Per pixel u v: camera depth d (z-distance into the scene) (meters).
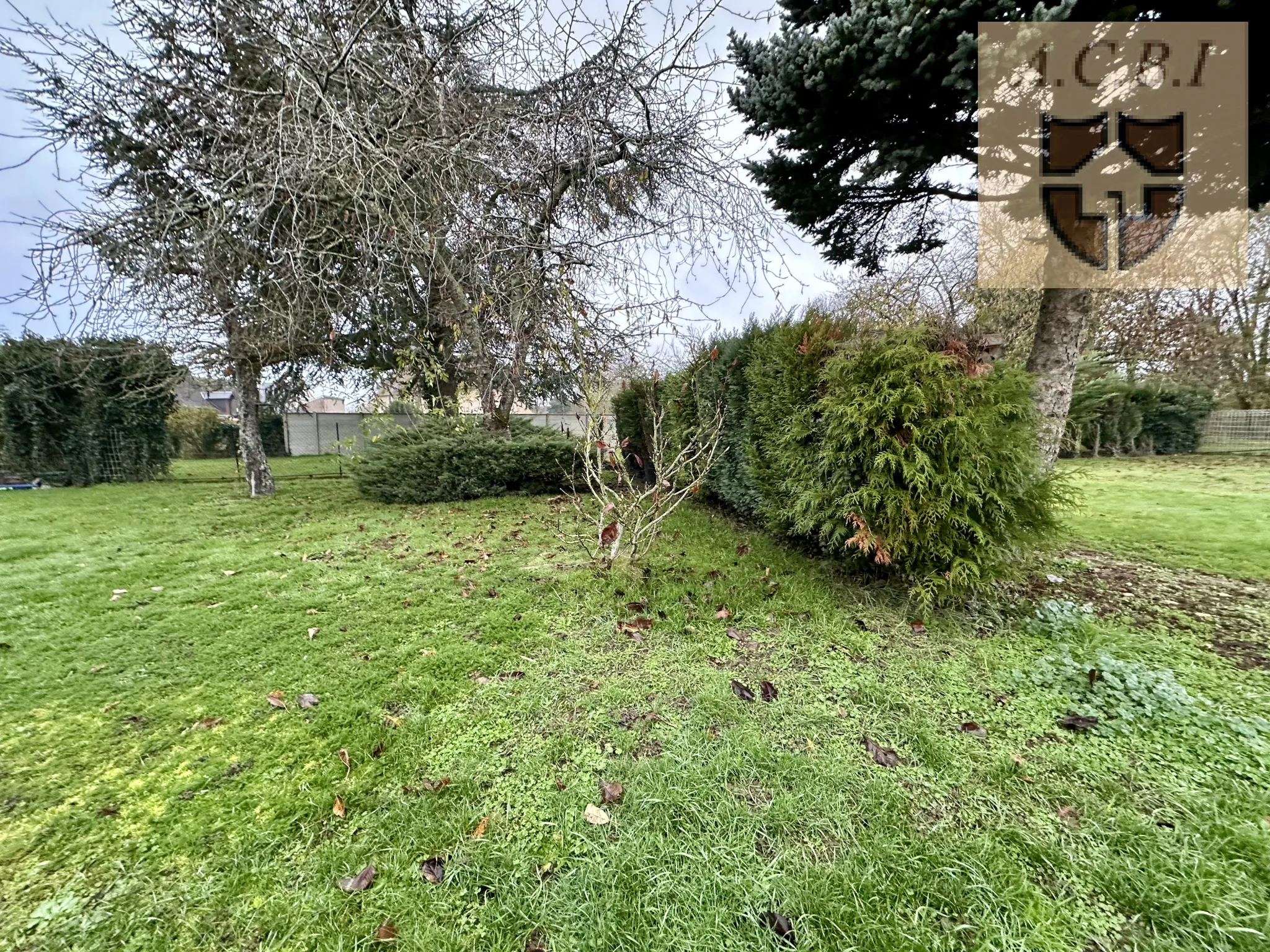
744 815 1.61
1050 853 1.45
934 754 1.88
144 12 5.45
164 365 7.94
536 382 7.17
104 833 1.59
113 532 5.57
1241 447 13.67
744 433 5.14
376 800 1.71
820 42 3.64
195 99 5.61
